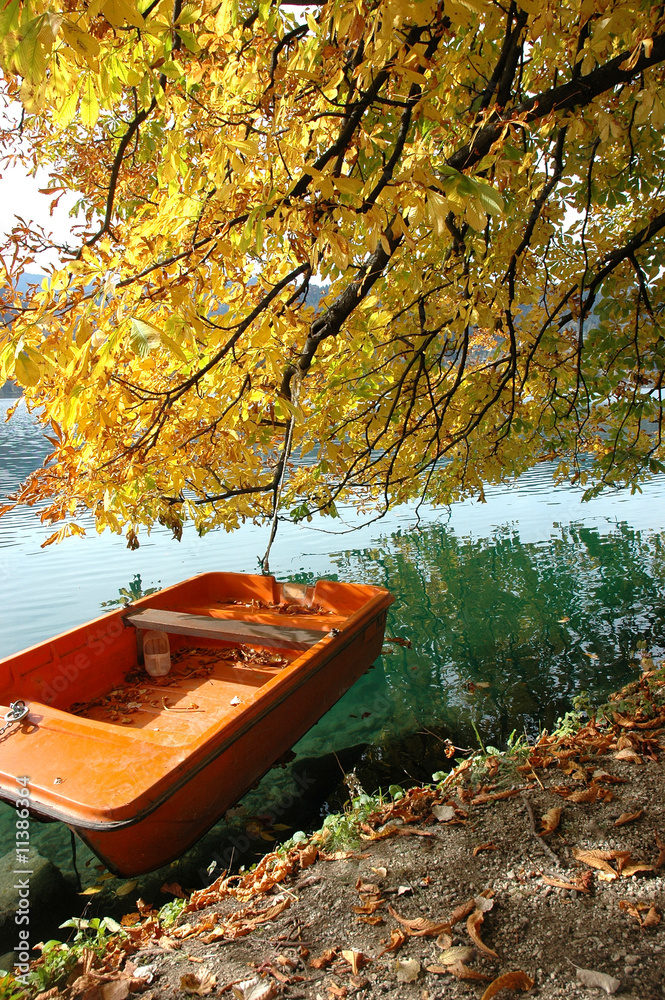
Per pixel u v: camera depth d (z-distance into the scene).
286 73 2.20
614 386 5.68
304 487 5.50
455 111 3.58
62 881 3.86
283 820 4.39
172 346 1.71
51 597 9.36
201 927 2.89
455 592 9.66
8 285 2.16
